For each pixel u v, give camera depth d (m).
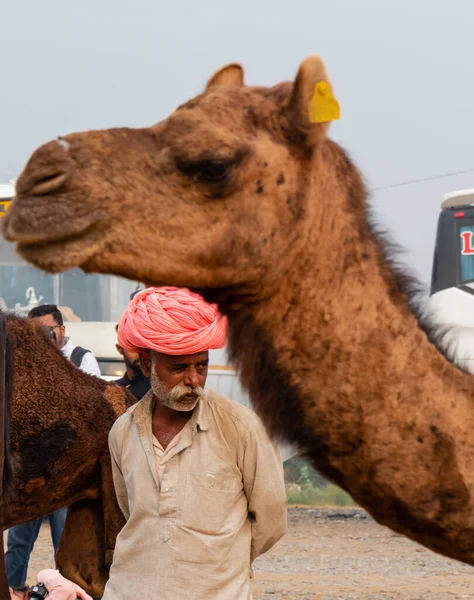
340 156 3.66
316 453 3.54
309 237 3.49
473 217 16.30
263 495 4.01
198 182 3.35
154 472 4.00
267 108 3.48
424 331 3.65
